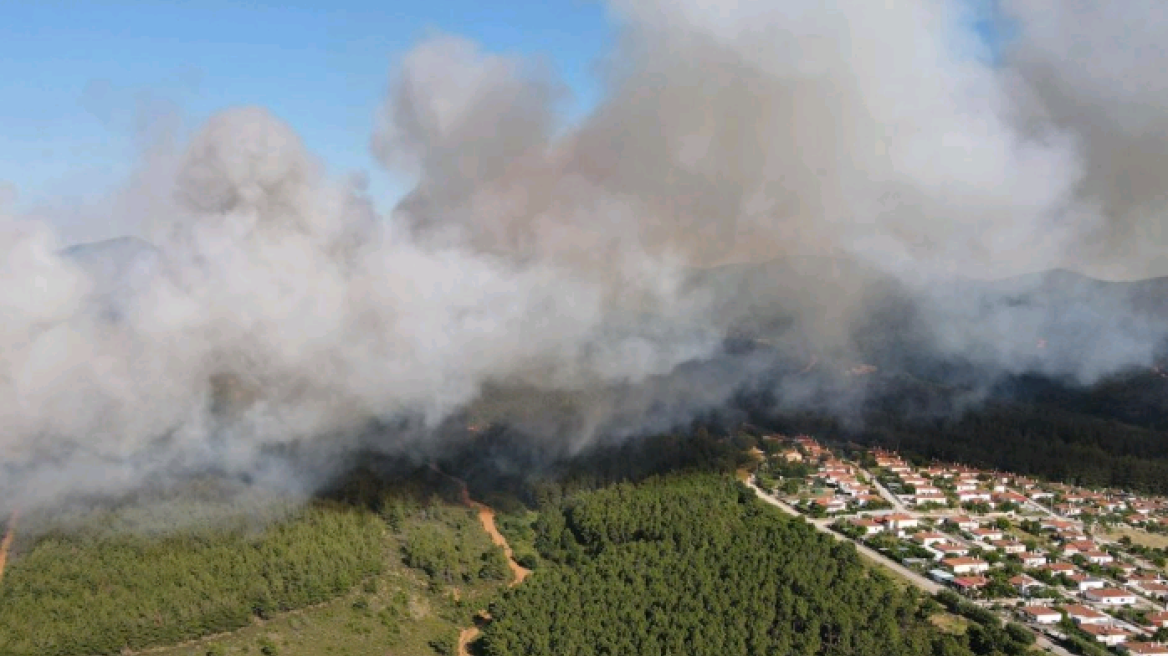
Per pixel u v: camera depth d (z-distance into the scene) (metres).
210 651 155.62
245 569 174.12
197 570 170.25
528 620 176.75
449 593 198.00
